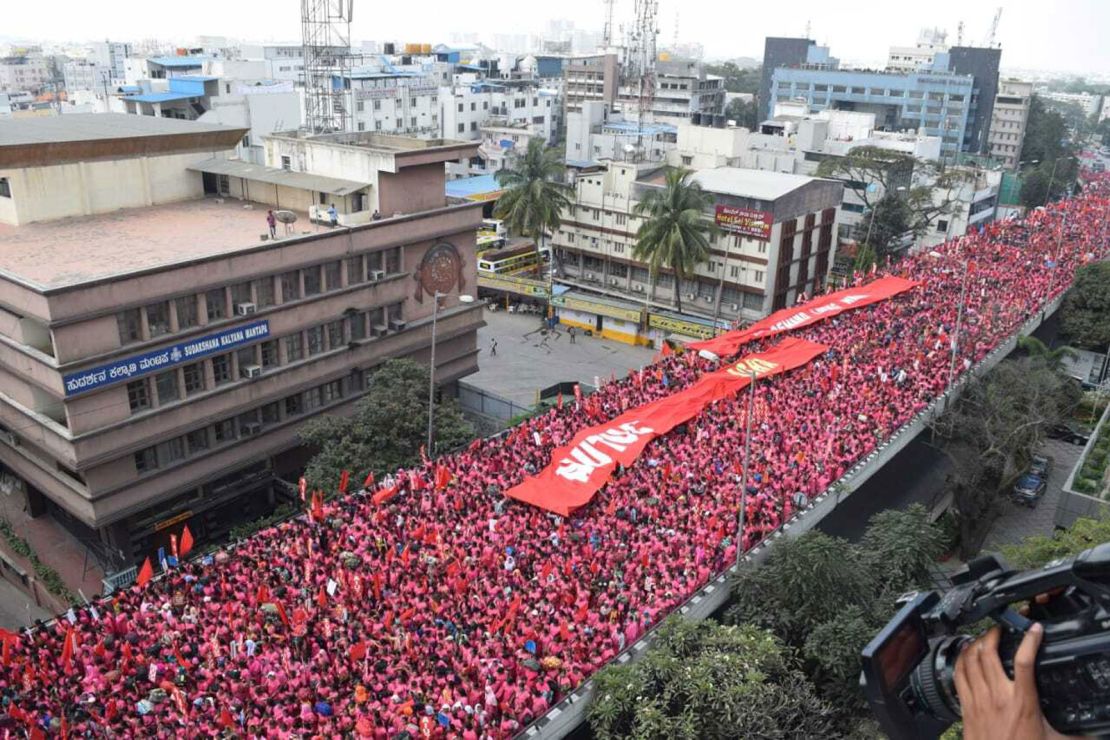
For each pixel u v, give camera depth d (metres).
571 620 35.50
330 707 30.72
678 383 59.66
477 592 37.31
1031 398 53.78
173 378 48.34
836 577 37.94
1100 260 88.38
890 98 178.25
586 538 41.69
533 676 32.28
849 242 114.00
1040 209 115.88
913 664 5.38
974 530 53.06
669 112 175.75
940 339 64.00
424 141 64.31
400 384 52.06
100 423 45.03
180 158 62.44
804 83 185.75
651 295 88.50
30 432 47.06
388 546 40.78
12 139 53.28
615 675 32.06
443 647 33.66
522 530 42.25
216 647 34.00
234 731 29.59
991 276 82.06
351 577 37.62
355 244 56.03
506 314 97.25
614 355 86.00
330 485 48.72
